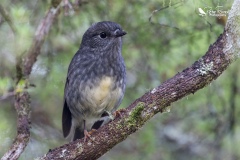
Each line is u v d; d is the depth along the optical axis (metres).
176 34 12.19
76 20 12.22
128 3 11.98
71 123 10.75
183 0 9.68
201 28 11.86
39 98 13.32
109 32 9.85
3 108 12.41
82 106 10.09
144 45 12.46
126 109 7.79
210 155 14.62
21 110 8.69
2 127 11.05
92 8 12.08
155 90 7.60
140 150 14.16
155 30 12.19
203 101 13.18
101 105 9.97
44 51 12.51
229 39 7.46
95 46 9.91
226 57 7.48
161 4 11.53
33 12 11.16
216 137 13.55
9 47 10.77
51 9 10.52
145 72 13.00
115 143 7.84
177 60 12.51
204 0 9.85
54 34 12.12
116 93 9.92
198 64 7.56
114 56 9.84
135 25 12.19
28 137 8.49
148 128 13.43
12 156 8.27
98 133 7.84
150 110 7.57
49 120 13.52
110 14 12.14
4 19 9.56
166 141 14.86
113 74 9.84
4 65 11.15
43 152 12.40
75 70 9.97
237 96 13.41
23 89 8.70
